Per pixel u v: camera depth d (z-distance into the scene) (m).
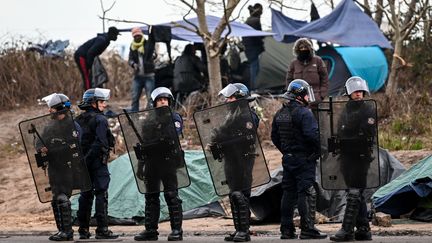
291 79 33.81
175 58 48.19
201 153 33.59
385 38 48.78
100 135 25.86
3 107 50.47
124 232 29.39
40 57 52.28
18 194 38.16
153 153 24.67
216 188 24.12
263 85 48.44
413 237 24.77
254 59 46.78
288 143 23.81
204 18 43.56
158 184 24.73
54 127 25.33
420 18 48.06
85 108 26.31
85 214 26.61
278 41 48.38
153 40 43.50
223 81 46.19
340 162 23.14
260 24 49.91
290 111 23.80
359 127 23.00
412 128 41.19
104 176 26.14
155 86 45.03
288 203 24.23
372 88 48.00
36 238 27.70
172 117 24.59
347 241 23.16
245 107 23.95
